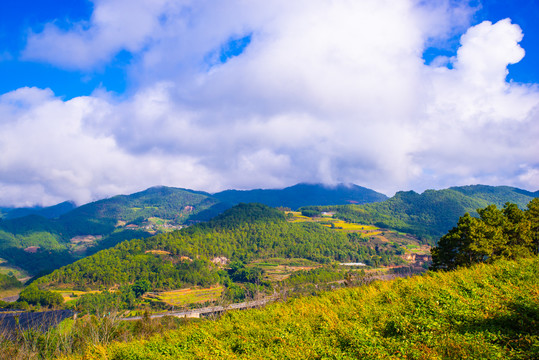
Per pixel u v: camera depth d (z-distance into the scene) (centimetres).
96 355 2109
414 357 981
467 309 1296
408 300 1670
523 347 924
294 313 2212
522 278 1733
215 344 1712
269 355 1351
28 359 3192
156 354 1783
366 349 1135
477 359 892
